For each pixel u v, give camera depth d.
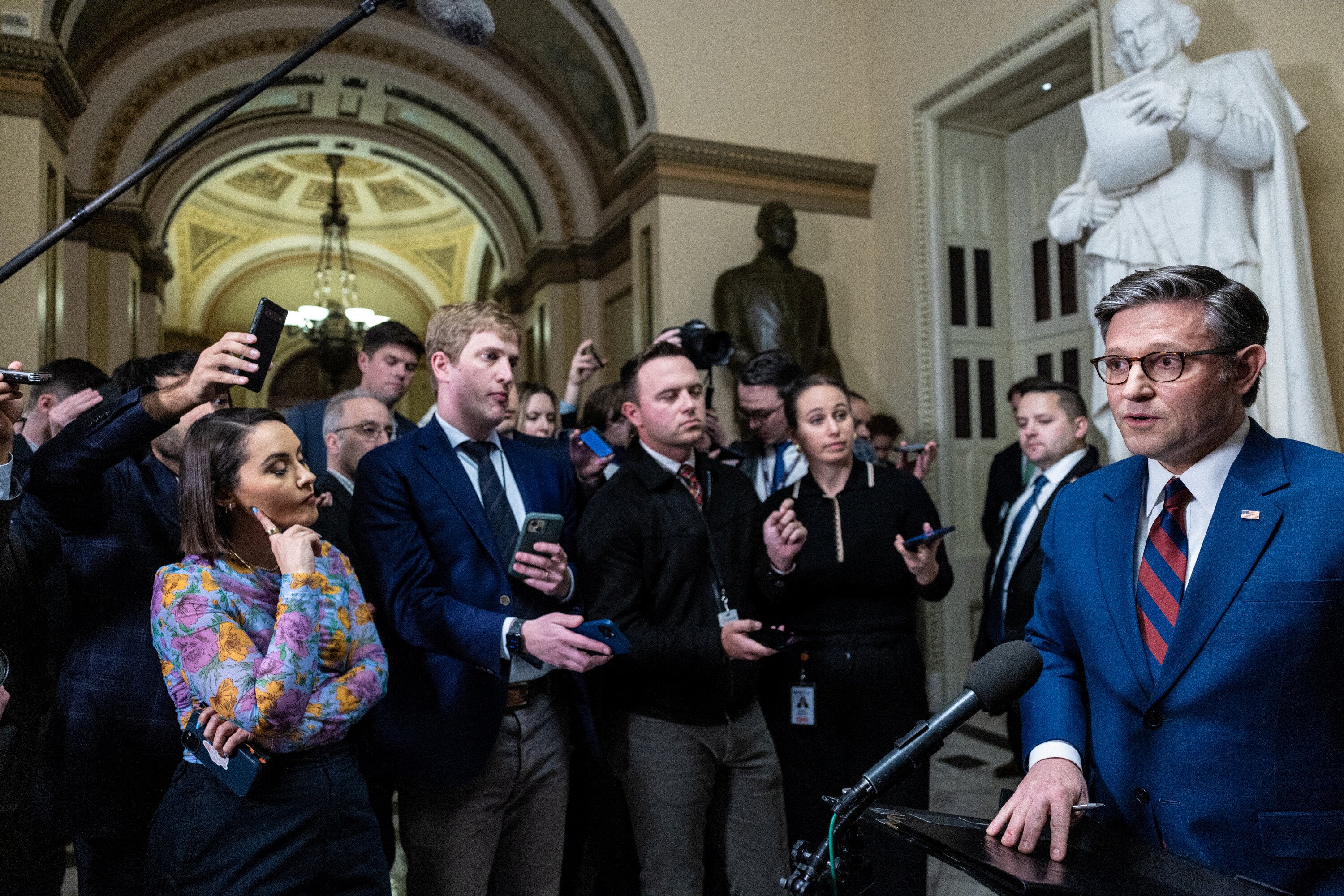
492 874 2.08
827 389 2.49
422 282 14.58
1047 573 1.57
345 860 1.57
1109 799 1.34
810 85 6.34
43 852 1.97
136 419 1.69
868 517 2.44
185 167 8.36
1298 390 3.34
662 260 5.84
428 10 1.87
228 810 1.48
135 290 7.43
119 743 1.83
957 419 5.86
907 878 2.20
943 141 5.92
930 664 5.65
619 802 2.34
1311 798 1.18
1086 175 3.97
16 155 4.42
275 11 6.75
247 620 1.57
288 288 14.00
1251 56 3.51
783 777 2.40
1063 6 4.87
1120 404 1.26
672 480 2.22
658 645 2.02
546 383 8.14
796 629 2.43
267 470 1.59
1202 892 0.99
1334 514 1.19
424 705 1.91
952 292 5.89
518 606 2.01
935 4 5.82
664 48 5.96
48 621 1.96
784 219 5.71
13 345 4.36
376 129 9.03
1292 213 3.38
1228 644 1.21
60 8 4.84
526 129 7.78
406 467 2.01
